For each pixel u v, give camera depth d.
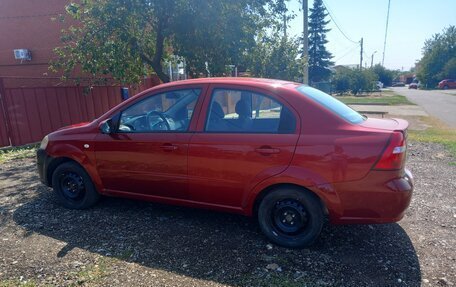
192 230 3.66
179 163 3.55
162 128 3.73
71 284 2.71
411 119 16.09
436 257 3.07
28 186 5.37
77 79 10.98
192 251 3.22
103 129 3.98
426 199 4.54
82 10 9.36
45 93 9.89
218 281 2.75
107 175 4.02
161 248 3.28
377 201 2.91
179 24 9.02
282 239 3.27
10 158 7.62
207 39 9.23
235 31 9.23
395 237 3.47
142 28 9.55
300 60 15.19
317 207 3.11
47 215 4.12
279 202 3.27
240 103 3.40
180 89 3.70
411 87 70.12
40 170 4.44
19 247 3.32
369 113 17.00
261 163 3.19
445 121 15.37
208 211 4.18
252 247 3.29
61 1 13.91
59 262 3.04
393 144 2.85
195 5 8.58
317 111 3.12
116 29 8.91
